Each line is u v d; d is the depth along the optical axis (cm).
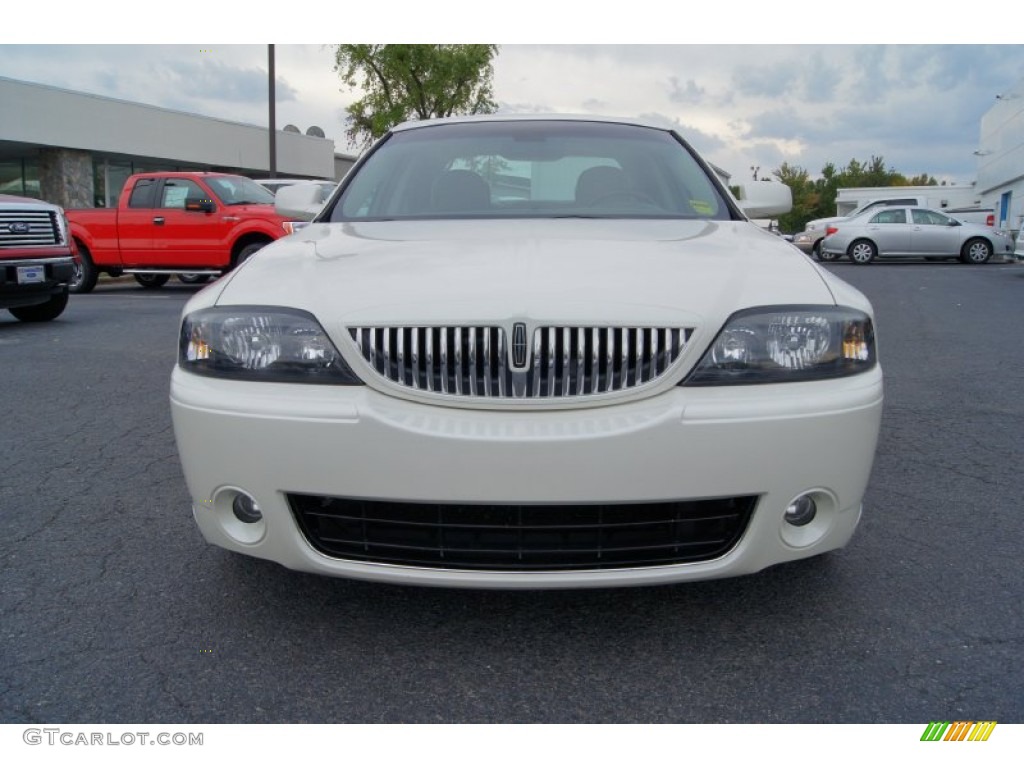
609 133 387
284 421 223
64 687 227
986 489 378
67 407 535
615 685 228
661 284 236
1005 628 254
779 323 229
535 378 222
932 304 1118
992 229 2203
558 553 224
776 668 235
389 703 221
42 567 299
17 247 875
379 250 276
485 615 265
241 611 268
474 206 343
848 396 227
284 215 407
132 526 337
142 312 1052
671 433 216
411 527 228
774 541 229
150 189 1335
